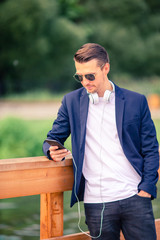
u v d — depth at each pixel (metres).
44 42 34.38
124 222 2.08
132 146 2.06
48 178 2.20
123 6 40.31
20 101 30.23
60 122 2.17
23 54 35.00
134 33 41.09
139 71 42.28
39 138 11.59
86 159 2.13
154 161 2.07
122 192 2.04
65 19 36.81
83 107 2.12
